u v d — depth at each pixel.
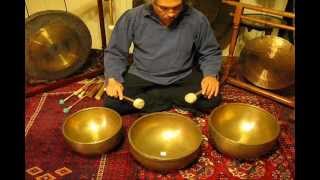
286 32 2.14
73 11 2.32
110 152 1.48
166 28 1.61
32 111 1.78
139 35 1.66
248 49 2.04
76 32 2.06
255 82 2.04
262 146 1.34
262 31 2.21
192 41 1.68
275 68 1.99
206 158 1.46
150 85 1.74
